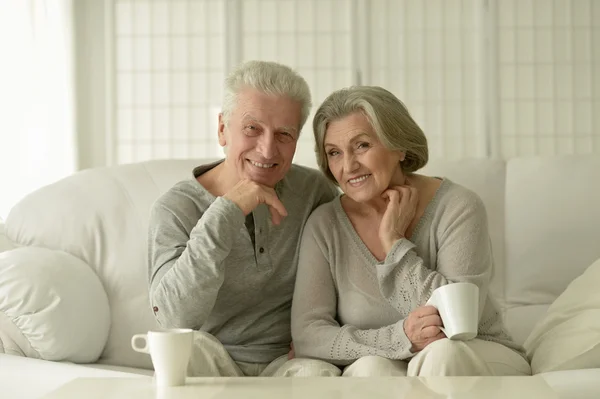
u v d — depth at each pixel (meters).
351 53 5.46
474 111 5.44
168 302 1.94
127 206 2.63
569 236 2.85
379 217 2.17
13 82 5.07
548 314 2.27
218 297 2.16
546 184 2.90
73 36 5.29
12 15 5.06
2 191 5.04
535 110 5.40
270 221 2.20
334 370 1.88
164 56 5.54
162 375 1.48
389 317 2.07
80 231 2.57
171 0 5.52
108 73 5.51
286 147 2.15
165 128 5.54
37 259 2.32
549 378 1.72
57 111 5.21
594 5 5.37
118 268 2.54
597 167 2.90
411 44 5.45
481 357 1.74
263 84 2.11
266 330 2.20
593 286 2.21
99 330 2.38
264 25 5.49
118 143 5.55
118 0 5.54
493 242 2.89
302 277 2.14
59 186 2.69
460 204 2.11
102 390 1.45
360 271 2.13
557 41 5.39
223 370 1.95
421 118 5.47
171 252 2.05
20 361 2.08
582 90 5.39
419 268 2.00
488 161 2.99
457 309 1.68
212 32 5.52
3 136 5.04
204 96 5.52
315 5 5.47
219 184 2.25
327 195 2.37
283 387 1.45
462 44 5.43
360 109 2.10
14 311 2.20
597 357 1.94
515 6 5.39
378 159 2.09
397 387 1.44
